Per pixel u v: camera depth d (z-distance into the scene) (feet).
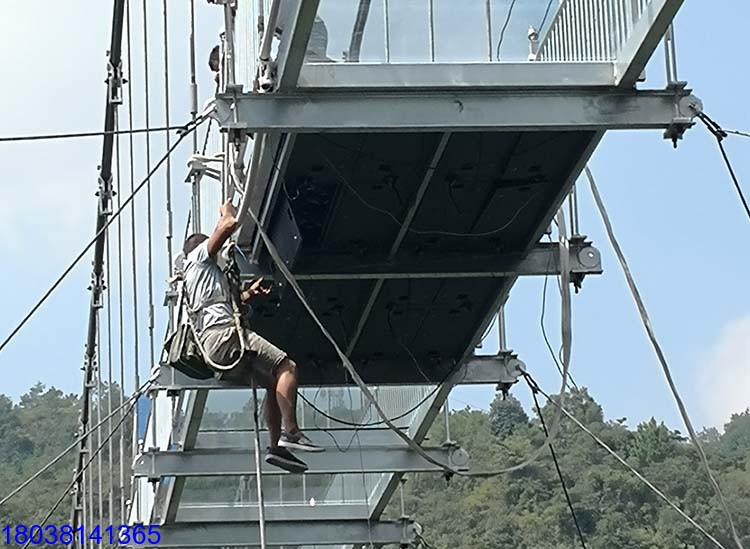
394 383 42.04
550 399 42.60
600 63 30.63
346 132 30.71
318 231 35.17
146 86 43.50
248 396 46.65
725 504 33.68
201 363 30.55
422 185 32.86
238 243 36.50
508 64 30.48
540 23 32.40
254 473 46.88
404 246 36.04
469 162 32.60
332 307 38.32
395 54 31.60
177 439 47.24
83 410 63.46
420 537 55.42
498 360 42.68
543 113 30.50
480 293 38.29
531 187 33.71
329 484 55.26
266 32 29.48
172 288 40.22
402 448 48.01
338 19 31.53
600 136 31.63
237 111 29.89
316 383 41.60
